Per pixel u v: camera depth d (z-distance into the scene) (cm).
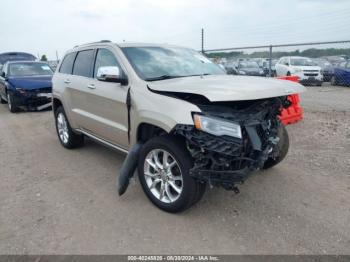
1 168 493
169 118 312
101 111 441
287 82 369
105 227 319
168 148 320
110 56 433
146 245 290
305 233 302
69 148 582
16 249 287
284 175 434
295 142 582
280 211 342
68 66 556
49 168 487
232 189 302
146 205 362
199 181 313
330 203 356
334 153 516
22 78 1027
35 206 365
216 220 328
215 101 302
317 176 429
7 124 842
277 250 279
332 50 1650
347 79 1562
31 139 670
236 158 292
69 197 386
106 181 431
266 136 335
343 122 730
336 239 292
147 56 420
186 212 343
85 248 287
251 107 331
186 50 489
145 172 359
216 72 454
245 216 334
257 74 1727
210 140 288
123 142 408
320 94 1276
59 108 582
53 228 319
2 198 388
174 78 386
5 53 1599
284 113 698
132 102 367
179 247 286
